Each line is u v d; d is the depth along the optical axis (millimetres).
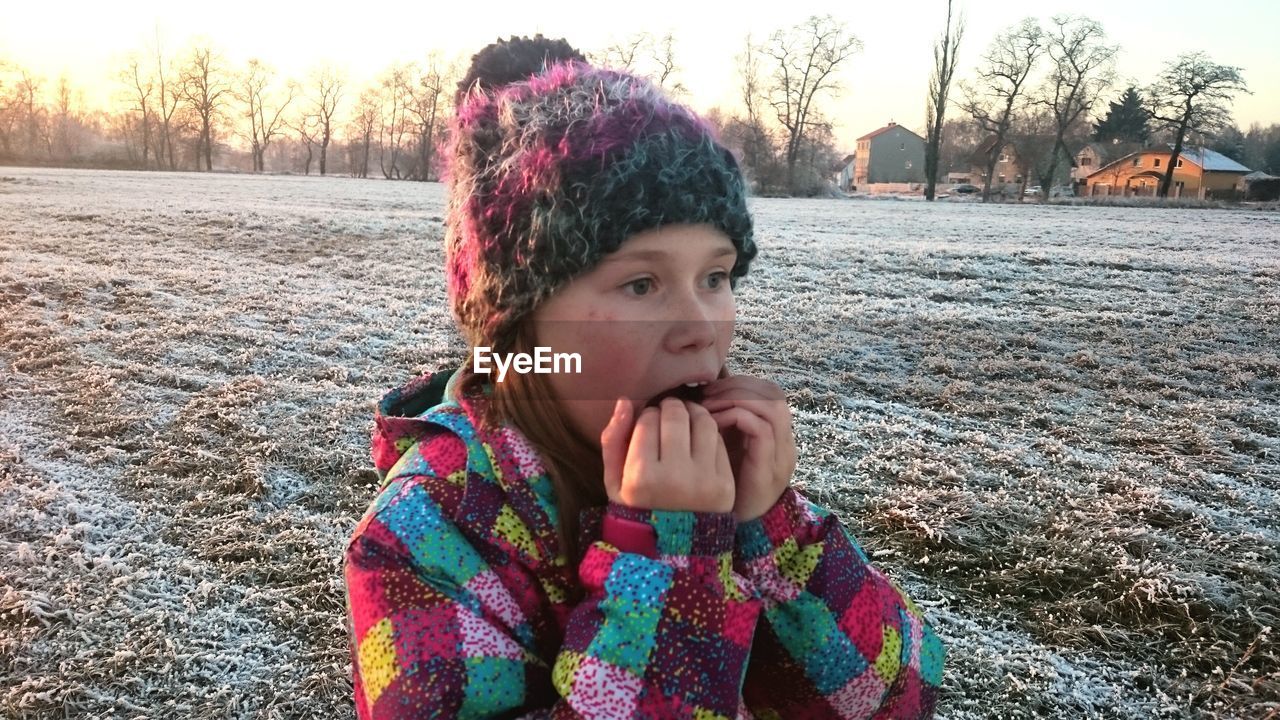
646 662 826
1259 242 14852
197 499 3875
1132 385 6160
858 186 76312
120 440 4594
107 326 7055
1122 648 2959
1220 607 3143
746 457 979
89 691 2627
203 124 68688
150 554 3441
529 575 944
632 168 910
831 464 4453
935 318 8078
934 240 14367
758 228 16094
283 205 18750
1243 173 59625
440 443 1029
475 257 1021
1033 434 5078
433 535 941
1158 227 18344
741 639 865
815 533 1054
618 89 979
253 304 8102
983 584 3334
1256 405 5762
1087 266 11172
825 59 51719
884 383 6035
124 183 27500
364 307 8203
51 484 3977
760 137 46469
